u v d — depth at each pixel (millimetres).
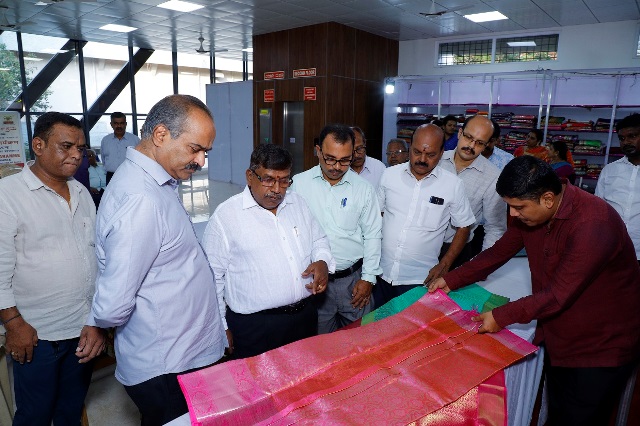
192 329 1344
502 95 7250
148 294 1240
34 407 1588
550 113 6773
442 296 1651
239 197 1606
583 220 1269
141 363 1279
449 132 5070
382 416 1010
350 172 2020
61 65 9039
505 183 1259
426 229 2064
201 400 1025
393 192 2135
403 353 1281
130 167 1227
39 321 1547
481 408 1139
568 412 1457
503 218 2281
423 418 1023
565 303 1266
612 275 1320
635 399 1895
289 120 8531
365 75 8086
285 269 1601
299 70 7863
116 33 8250
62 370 1699
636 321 1372
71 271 1585
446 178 2039
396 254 2131
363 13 6566
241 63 12594
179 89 11922
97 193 4527
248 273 1594
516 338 1414
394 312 1631
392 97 7648
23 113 8648
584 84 6473
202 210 7328
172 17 6910
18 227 1466
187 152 1214
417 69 8438
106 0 5910
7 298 1440
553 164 4699
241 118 9500
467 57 7828
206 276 1398
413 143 1938
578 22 6469
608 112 6344
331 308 2092
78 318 1629
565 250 1299
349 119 7969
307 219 1748
